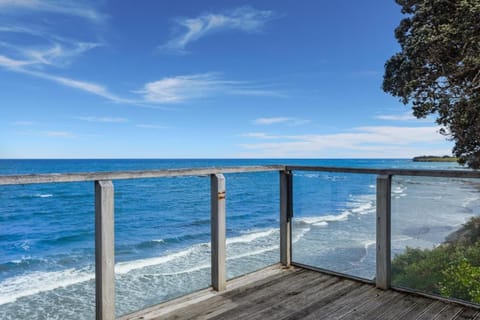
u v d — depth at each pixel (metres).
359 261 2.99
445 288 2.51
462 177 2.34
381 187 2.73
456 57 2.92
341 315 2.28
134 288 4.73
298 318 2.24
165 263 6.93
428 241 2.58
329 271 3.15
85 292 5.47
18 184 1.65
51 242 9.61
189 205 12.20
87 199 12.51
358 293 2.67
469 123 3.00
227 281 2.91
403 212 2.69
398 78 3.44
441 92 3.14
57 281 6.07
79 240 9.88
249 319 2.23
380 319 2.21
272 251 5.94
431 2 3.00
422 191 2.59
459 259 2.43
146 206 12.23
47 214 11.94
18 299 5.16
